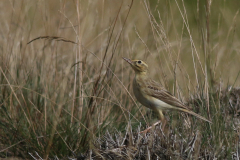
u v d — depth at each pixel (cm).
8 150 956
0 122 998
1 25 1482
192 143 844
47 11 1339
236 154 826
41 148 936
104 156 839
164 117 1048
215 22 1708
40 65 1200
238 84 1358
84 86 1114
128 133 902
